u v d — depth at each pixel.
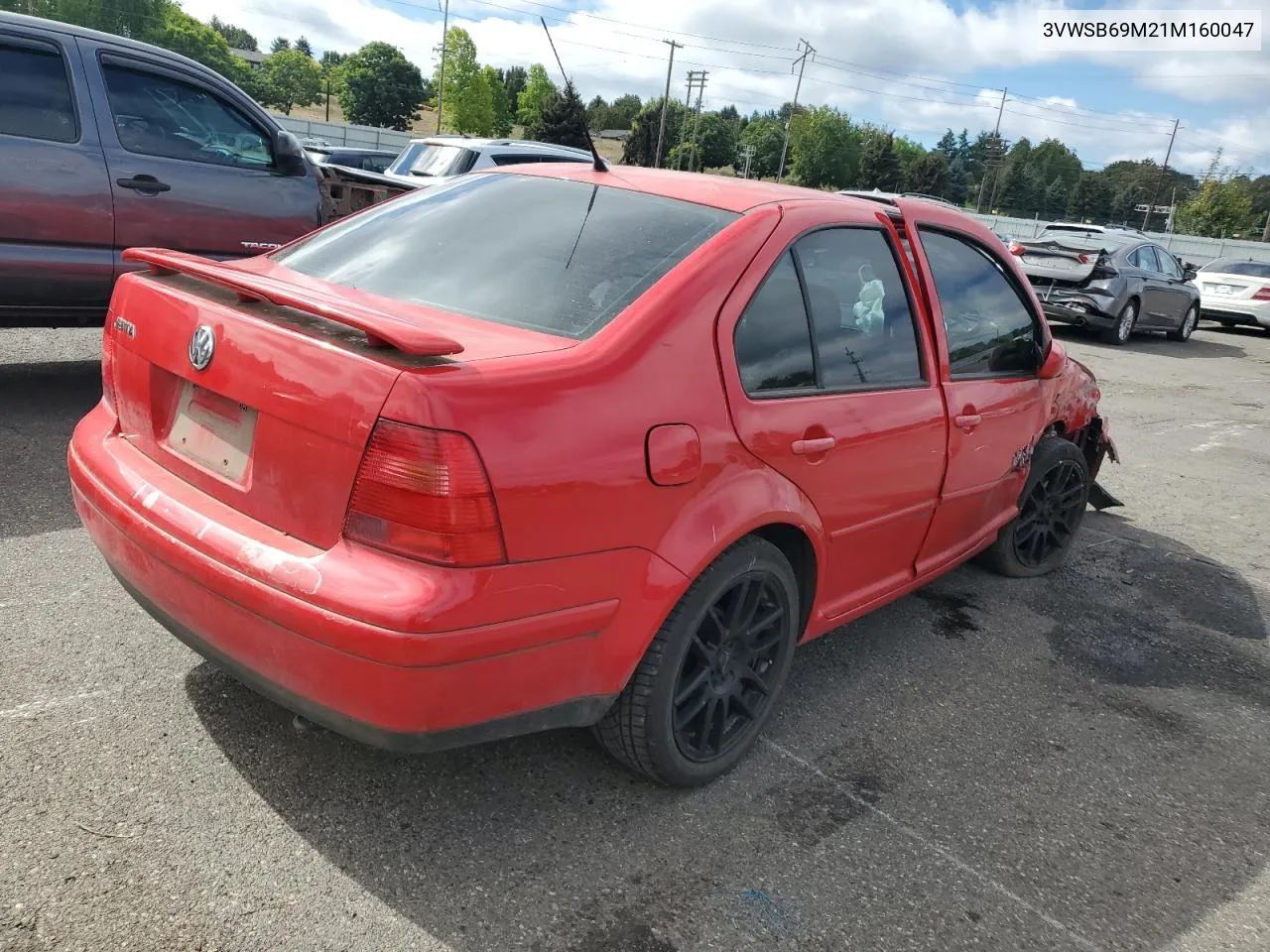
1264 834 2.87
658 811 2.59
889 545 3.29
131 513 2.35
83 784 2.40
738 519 2.47
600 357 2.22
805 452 2.69
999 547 4.51
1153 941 2.36
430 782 2.58
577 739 2.87
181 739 2.62
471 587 1.95
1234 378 12.71
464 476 1.93
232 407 2.26
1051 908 2.43
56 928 1.96
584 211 2.84
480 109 90.31
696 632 2.48
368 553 1.98
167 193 5.32
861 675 3.55
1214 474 7.41
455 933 2.09
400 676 1.93
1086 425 5.13
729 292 2.54
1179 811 2.94
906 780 2.90
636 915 2.21
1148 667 3.93
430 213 3.04
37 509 3.96
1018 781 2.98
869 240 3.17
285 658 2.05
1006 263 3.97
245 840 2.29
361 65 115.56
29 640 3.01
